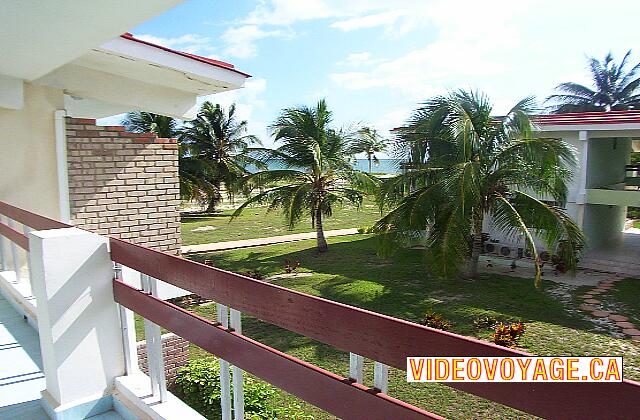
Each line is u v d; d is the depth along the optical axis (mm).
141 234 4934
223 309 1530
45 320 2066
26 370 2605
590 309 8797
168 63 4055
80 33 2336
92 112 6172
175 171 5125
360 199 15930
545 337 7473
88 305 2107
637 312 8586
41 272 2031
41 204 4336
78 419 2066
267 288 1304
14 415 2129
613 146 14281
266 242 17312
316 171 15125
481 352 829
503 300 9477
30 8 1938
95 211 4648
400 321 963
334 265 13234
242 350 1412
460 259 9703
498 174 10203
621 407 664
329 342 1124
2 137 4117
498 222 10562
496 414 5355
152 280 1938
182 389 5535
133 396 2027
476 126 10398
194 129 24891
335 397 1114
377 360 1011
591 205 13023
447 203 9906
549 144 9539
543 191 10133
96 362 2143
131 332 2230
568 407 726
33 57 2932
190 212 27109
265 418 4973
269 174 15398
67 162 4457
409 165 11078
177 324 1719
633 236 15836
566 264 10555
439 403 5602
